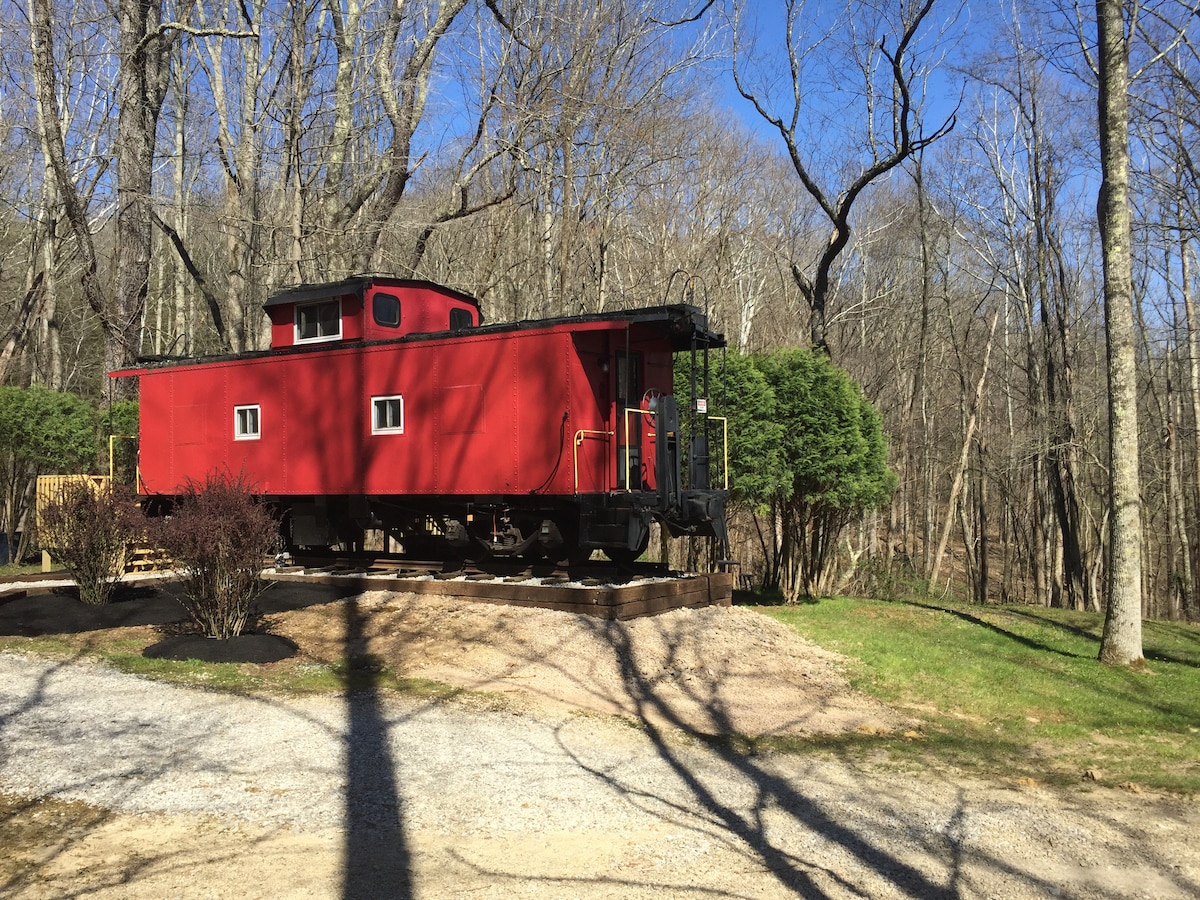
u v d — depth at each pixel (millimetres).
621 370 11320
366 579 11062
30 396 16953
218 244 31953
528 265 22297
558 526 11281
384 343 11953
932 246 28891
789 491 13023
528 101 19141
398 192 19125
